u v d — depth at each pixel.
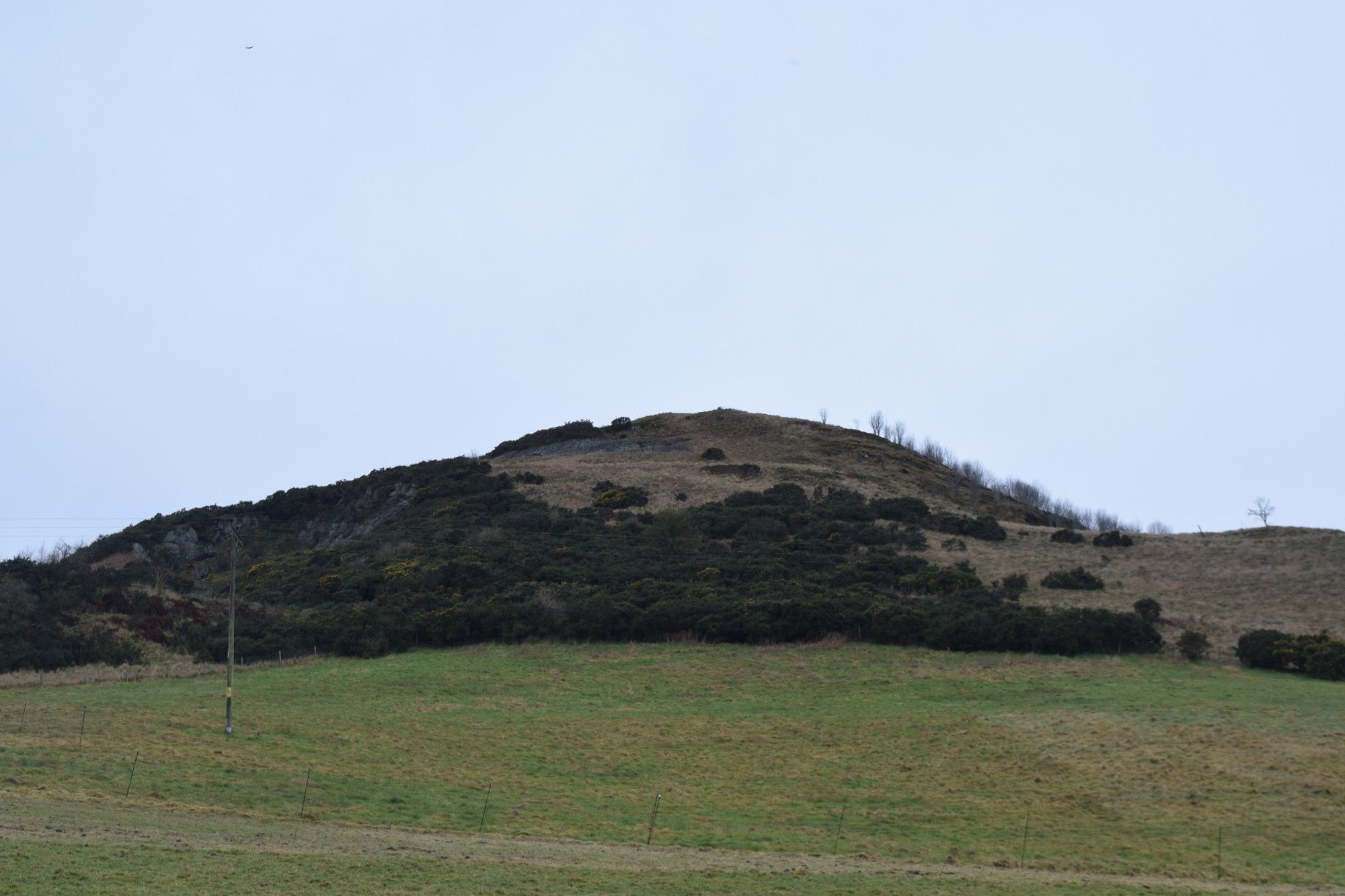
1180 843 32.72
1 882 21.14
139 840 25.91
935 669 55.88
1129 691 50.59
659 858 28.95
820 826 34.28
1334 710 46.69
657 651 60.53
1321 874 30.02
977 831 33.91
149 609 65.69
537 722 46.81
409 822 31.83
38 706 43.62
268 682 53.38
